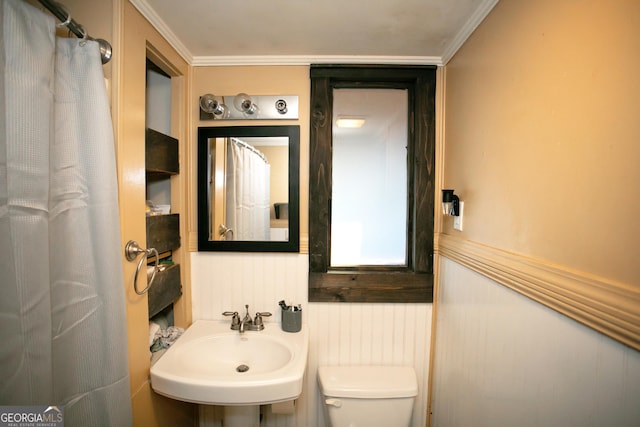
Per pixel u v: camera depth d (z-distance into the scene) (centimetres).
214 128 131
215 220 135
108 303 80
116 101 86
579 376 58
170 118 129
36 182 64
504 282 80
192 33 113
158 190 132
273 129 131
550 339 65
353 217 139
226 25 108
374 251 140
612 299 50
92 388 80
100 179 77
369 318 135
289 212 132
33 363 64
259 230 133
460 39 112
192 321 138
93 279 79
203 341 120
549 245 66
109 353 80
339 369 132
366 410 121
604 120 53
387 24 106
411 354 136
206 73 133
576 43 59
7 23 59
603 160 53
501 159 85
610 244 51
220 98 130
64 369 77
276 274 135
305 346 115
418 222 131
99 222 78
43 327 66
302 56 129
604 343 52
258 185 132
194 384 93
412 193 136
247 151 132
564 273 60
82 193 78
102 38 86
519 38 77
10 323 61
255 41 119
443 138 131
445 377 122
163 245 115
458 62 116
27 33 62
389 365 136
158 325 123
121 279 83
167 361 104
